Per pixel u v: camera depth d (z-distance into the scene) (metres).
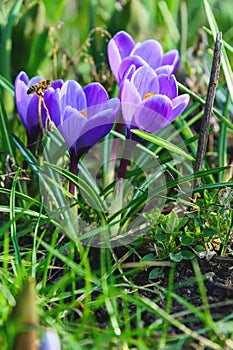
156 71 0.63
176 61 0.66
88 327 0.54
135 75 0.60
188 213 0.61
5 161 0.69
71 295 0.58
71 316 0.56
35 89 0.62
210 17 0.69
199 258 0.61
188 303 0.56
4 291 0.56
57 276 0.62
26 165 0.68
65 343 0.52
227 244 0.63
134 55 0.63
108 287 0.56
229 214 0.62
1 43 0.74
